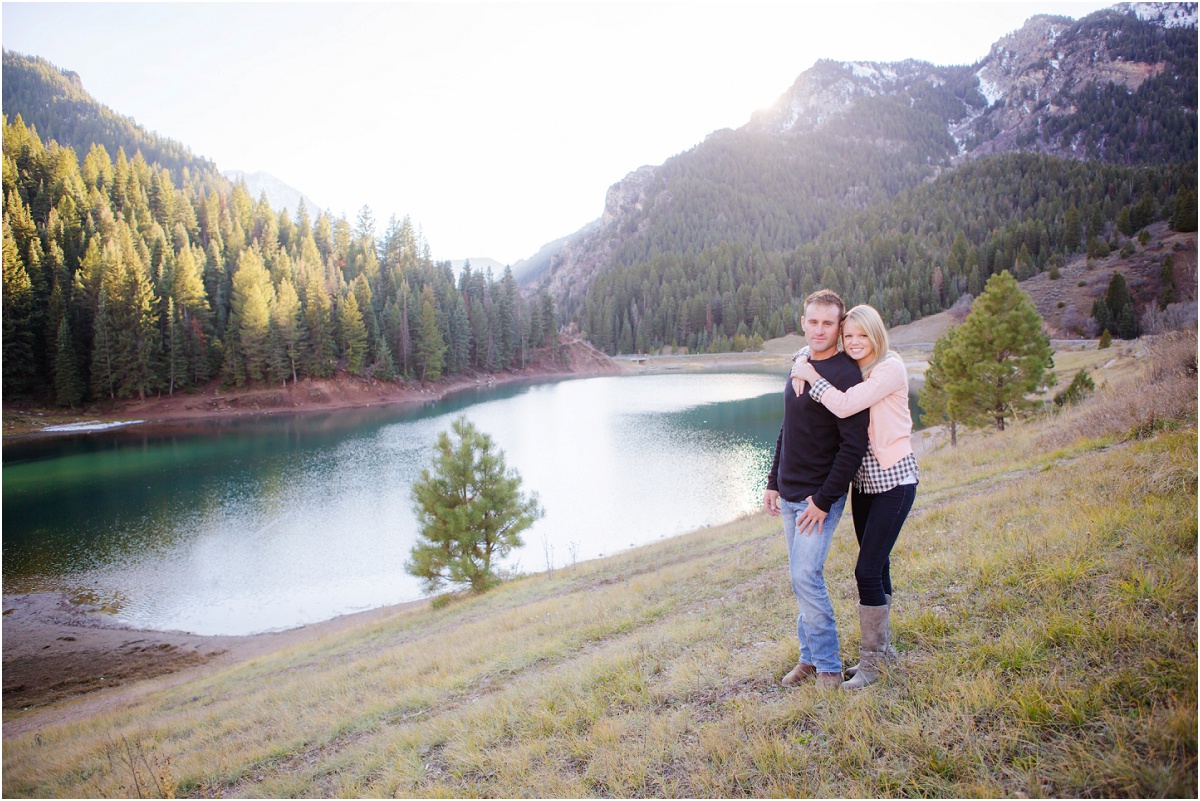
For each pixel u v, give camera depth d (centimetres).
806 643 324
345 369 7050
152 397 5884
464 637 842
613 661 448
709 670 379
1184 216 10356
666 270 18325
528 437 4300
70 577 1911
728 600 594
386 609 1653
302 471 3356
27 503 2742
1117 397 990
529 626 771
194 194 10019
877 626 297
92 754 656
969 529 546
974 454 1182
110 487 3025
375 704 572
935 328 11544
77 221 6862
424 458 3712
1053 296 10069
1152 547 341
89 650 1462
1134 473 530
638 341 14662
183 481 3134
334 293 7725
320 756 474
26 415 5097
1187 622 260
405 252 10906
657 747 298
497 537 1480
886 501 286
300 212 10806
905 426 285
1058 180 18088
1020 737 230
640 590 805
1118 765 199
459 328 9131
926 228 17750
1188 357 906
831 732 269
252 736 578
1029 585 347
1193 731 197
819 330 294
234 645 1470
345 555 2080
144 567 1984
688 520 2345
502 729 390
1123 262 10194
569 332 17738
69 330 5503
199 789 457
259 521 2456
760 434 4288
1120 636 265
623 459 3506
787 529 323
